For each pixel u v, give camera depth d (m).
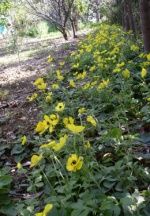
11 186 2.63
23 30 16.36
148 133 2.83
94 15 22.91
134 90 3.98
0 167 3.05
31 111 4.37
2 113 4.55
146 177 2.15
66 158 2.39
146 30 5.74
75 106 3.77
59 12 13.53
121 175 2.16
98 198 1.88
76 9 14.73
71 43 11.86
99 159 2.62
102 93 3.75
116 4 14.33
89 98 3.86
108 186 2.07
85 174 1.97
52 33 20.48
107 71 4.82
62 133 2.83
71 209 1.77
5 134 3.79
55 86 3.54
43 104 4.00
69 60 7.36
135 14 12.05
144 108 3.03
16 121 4.11
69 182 1.96
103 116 3.45
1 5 11.04
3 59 10.09
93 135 3.01
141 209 1.78
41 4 14.30
